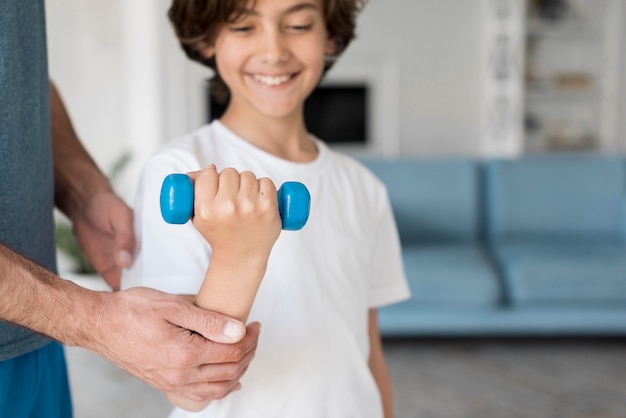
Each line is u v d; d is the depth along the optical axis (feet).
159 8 15.06
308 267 3.25
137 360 2.41
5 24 2.62
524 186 12.41
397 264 3.84
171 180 2.14
